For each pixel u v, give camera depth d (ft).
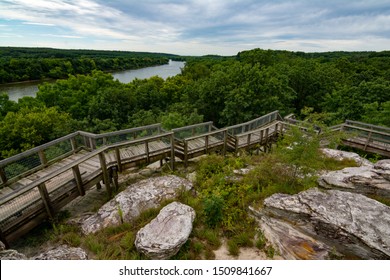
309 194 14.15
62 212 19.20
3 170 17.46
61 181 18.20
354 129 30.63
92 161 21.93
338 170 18.51
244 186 17.93
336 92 66.59
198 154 27.25
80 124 66.95
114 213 16.81
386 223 11.60
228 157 27.04
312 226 12.35
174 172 25.25
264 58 95.40
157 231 13.38
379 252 10.46
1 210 14.78
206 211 15.24
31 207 15.52
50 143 20.89
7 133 61.52
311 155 15.05
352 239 11.16
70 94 101.96
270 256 12.61
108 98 86.22
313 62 86.99
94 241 14.28
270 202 14.17
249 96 53.47
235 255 12.89
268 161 19.15
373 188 15.08
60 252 12.42
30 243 15.48
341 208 12.65
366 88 62.34
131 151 24.35
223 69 76.84
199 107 64.64
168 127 51.44
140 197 18.16
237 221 15.34
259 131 31.58
